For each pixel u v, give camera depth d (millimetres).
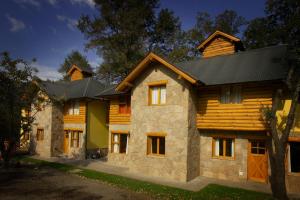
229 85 14625
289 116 11680
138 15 31250
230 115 14961
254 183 14391
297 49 12438
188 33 36594
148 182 14859
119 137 21125
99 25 31109
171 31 34625
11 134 18672
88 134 24234
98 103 25422
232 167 15266
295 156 13547
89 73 30422
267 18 17781
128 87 18656
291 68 12250
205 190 13234
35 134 27234
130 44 32844
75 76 30703
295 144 13578
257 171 14523
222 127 15156
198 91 16453
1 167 19250
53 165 20453
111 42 32312
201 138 16531
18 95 18656
